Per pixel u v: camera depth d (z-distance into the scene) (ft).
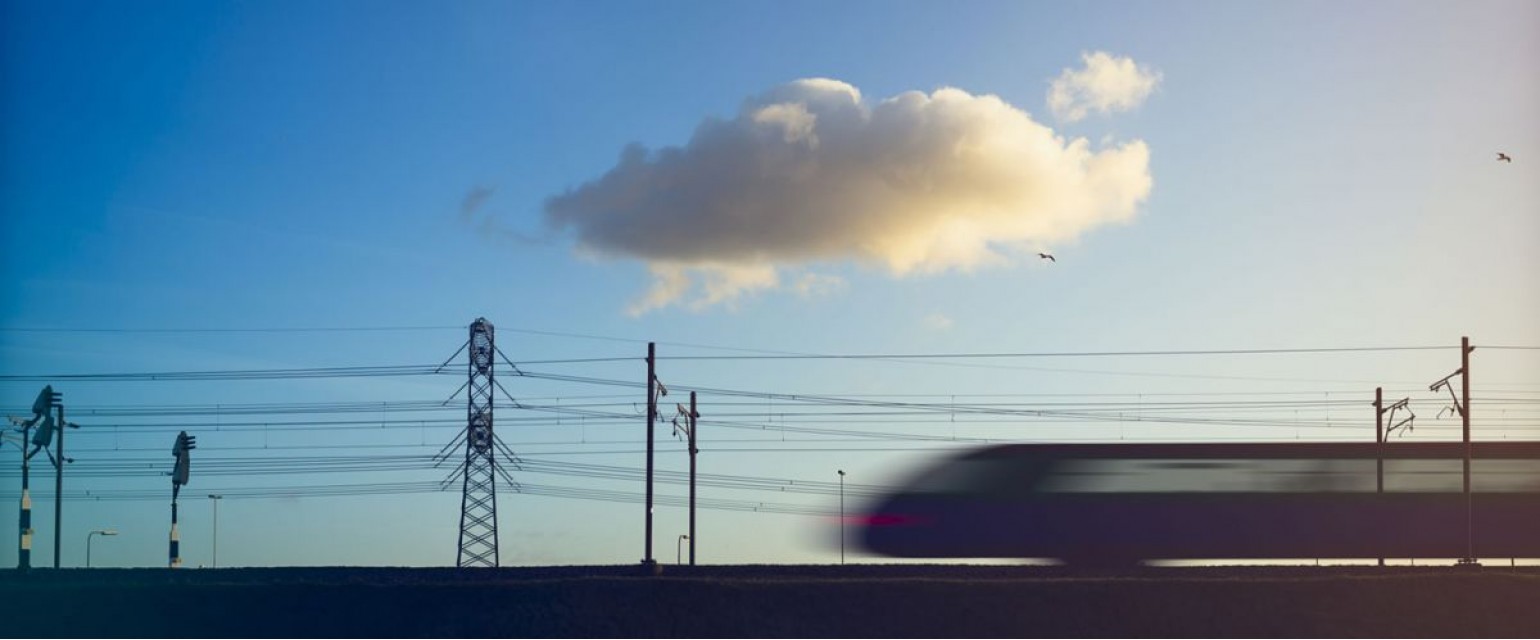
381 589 163.84
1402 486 144.66
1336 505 141.28
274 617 160.04
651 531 189.26
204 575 180.04
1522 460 145.89
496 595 162.81
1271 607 162.30
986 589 166.71
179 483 219.61
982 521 139.64
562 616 159.22
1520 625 158.10
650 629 158.30
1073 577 172.35
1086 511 139.23
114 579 175.52
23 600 161.07
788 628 159.74
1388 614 160.86
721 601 163.12
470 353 219.61
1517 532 144.46
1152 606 163.02
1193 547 139.54
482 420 218.59
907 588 166.81
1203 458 142.31
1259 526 140.05
